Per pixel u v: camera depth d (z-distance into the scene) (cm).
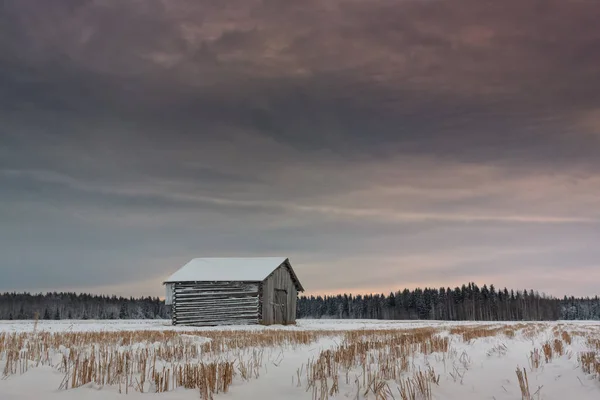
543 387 871
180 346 1382
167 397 722
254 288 4147
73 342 1562
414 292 14812
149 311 12325
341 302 15838
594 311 14662
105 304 11900
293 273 4662
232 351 1379
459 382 909
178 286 4172
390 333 2453
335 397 760
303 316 15825
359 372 959
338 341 1795
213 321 4088
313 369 904
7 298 10962
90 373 829
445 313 14000
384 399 721
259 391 792
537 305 13900
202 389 757
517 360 1229
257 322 4084
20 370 892
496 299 13875
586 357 1101
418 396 769
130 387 791
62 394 721
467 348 1572
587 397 787
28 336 1778
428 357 1242
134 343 1577
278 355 1262
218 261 4541
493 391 839
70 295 11650
